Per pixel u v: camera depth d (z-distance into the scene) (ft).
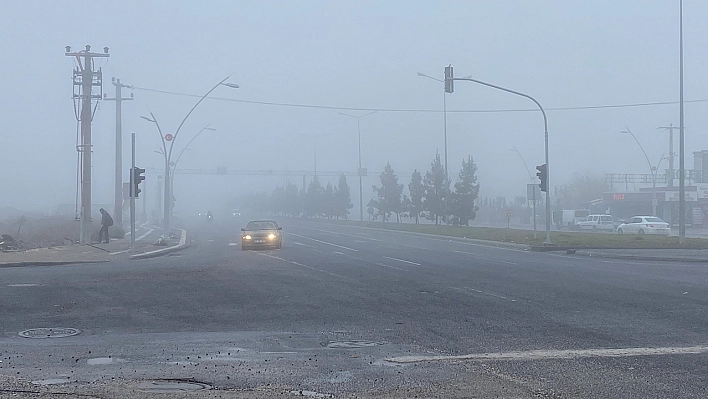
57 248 126.31
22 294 61.31
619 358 34.96
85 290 64.34
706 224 264.11
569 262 97.60
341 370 32.35
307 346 38.40
